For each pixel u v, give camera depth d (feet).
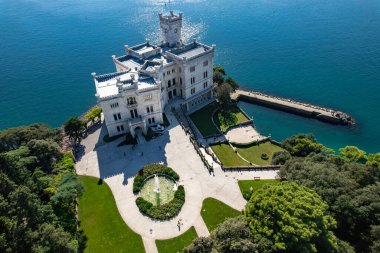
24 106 498.69
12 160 250.16
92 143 367.66
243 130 424.05
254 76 570.46
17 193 216.13
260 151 383.04
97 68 601.62
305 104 485.97
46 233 210.38
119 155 345.72
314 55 626.23
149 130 375.66
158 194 294.87
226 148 379.14
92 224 270.87
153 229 264.31
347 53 625.41
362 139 427.33
